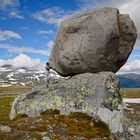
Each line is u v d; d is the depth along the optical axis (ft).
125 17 107.04
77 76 104.17
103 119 90.53
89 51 101.86
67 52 105.29
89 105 93.35
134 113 188.14
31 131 76.95
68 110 94.12
